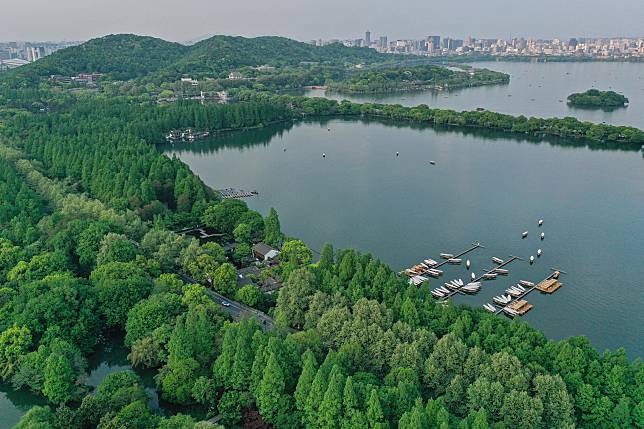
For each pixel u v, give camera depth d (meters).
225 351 155.62
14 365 168.50
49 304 180.75
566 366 151.88
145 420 136.50
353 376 149.25
